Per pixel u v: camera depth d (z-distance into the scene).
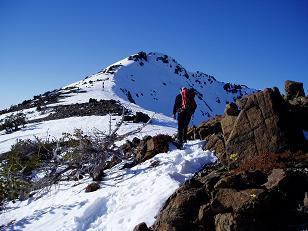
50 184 12.86
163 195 8.78
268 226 6.39
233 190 6.93
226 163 10.10
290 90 13.66
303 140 9.33
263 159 8.72
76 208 10.08
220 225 6.55
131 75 163.50
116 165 13.54
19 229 9.93
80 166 13.14
